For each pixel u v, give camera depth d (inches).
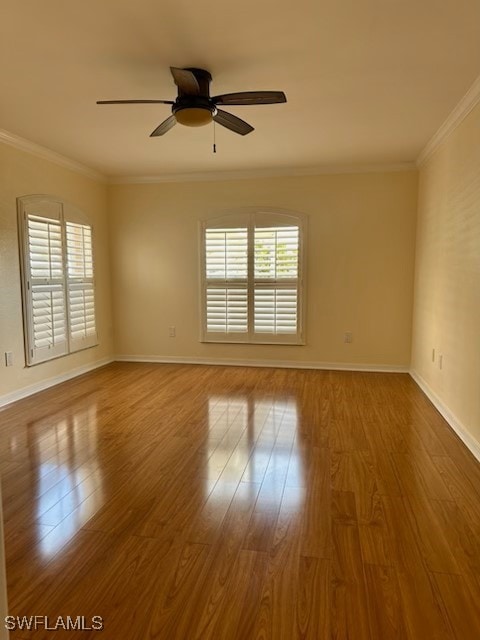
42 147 168.4
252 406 155.0
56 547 76.6
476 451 113.8
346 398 164.1
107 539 78.9
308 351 213.2
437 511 87.8
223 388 178.5
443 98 122.7
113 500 92.4
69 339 191.6
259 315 214.8
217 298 218.1
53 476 103.1
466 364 123.8
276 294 211.9
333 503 90.7
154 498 93.2
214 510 88.4
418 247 193.3
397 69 105.7
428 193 175.6
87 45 94.6
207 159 187.5
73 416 144.8
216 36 91.3
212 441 123.7
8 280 156.7
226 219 213.8
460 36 91.4
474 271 119.1
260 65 103.7
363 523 83.5
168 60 101.1
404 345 204.5
